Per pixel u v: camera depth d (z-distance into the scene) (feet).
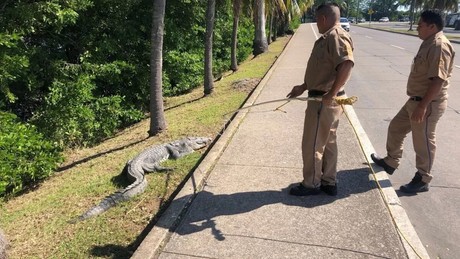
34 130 24.14
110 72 32.22
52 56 30.17
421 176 14.98
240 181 15.66
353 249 10.99
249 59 68.74
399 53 63.00
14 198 20.43
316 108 12.80
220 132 23.79
